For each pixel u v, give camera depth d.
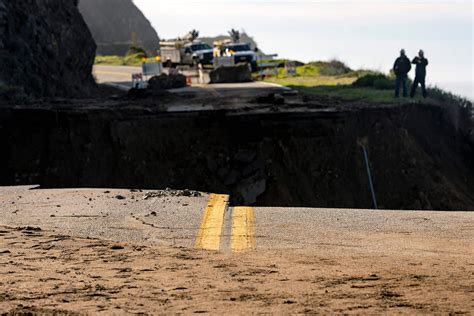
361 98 96.19
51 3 111.75
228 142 81.50
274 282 19.36
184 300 17.36
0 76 93.50
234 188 78.06
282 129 81.25
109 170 79.38
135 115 82.56
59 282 19.36
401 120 88.12
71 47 114.44
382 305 16.64
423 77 97.06
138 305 16.84
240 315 15.86
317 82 125.69
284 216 31.23
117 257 23.05
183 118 82.38
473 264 22.03
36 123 81.31
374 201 80.31
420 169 84.38
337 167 80.50
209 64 168.25
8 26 99.25
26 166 79.44
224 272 20.70
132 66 177.38
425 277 19.86
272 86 117.94
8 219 31.06
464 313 15.80
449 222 29.86
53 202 34.72
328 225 29.27
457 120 95.62
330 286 18.80
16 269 21.03
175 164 80.12
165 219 30.58
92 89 119.25
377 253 24.28
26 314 16.19
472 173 91.62
